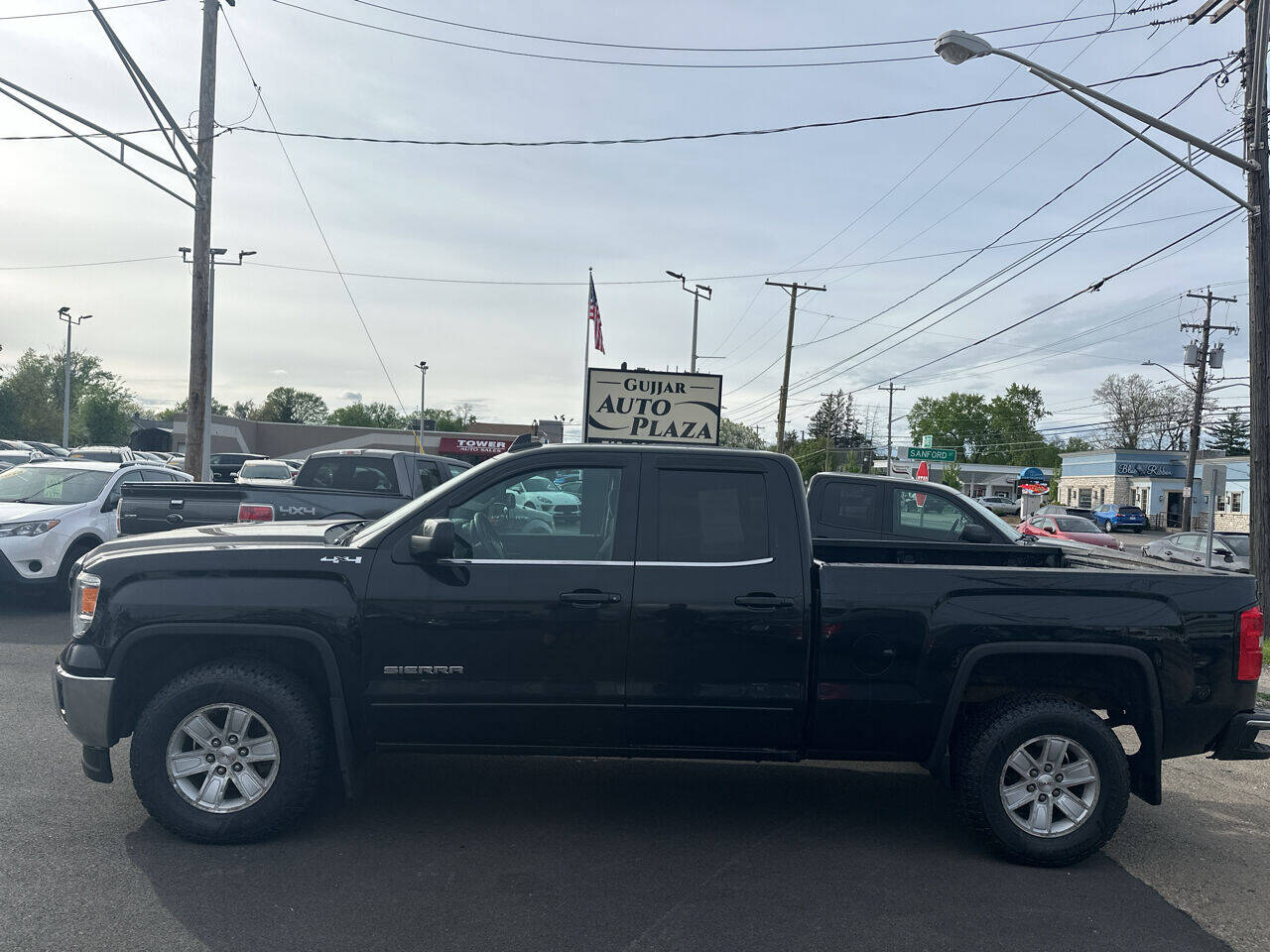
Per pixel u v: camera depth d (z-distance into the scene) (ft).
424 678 14.83
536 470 15.58
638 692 14.99
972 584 15.25
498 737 15.11
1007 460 345.10
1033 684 15.89
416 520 15.24
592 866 14.34
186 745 14.78
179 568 14.79
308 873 13.69
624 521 15.38
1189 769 21.91
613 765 19.63
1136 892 14.16
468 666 14.85
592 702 14.94
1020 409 350.64
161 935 11.68
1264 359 43.62
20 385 218.38
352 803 16.74
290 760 14.57
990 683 15.96
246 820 14.52
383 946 11.59
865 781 19.25
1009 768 15.11
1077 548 20.93
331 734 15.28
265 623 14.66
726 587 15.11
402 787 17.69
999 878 14.48
